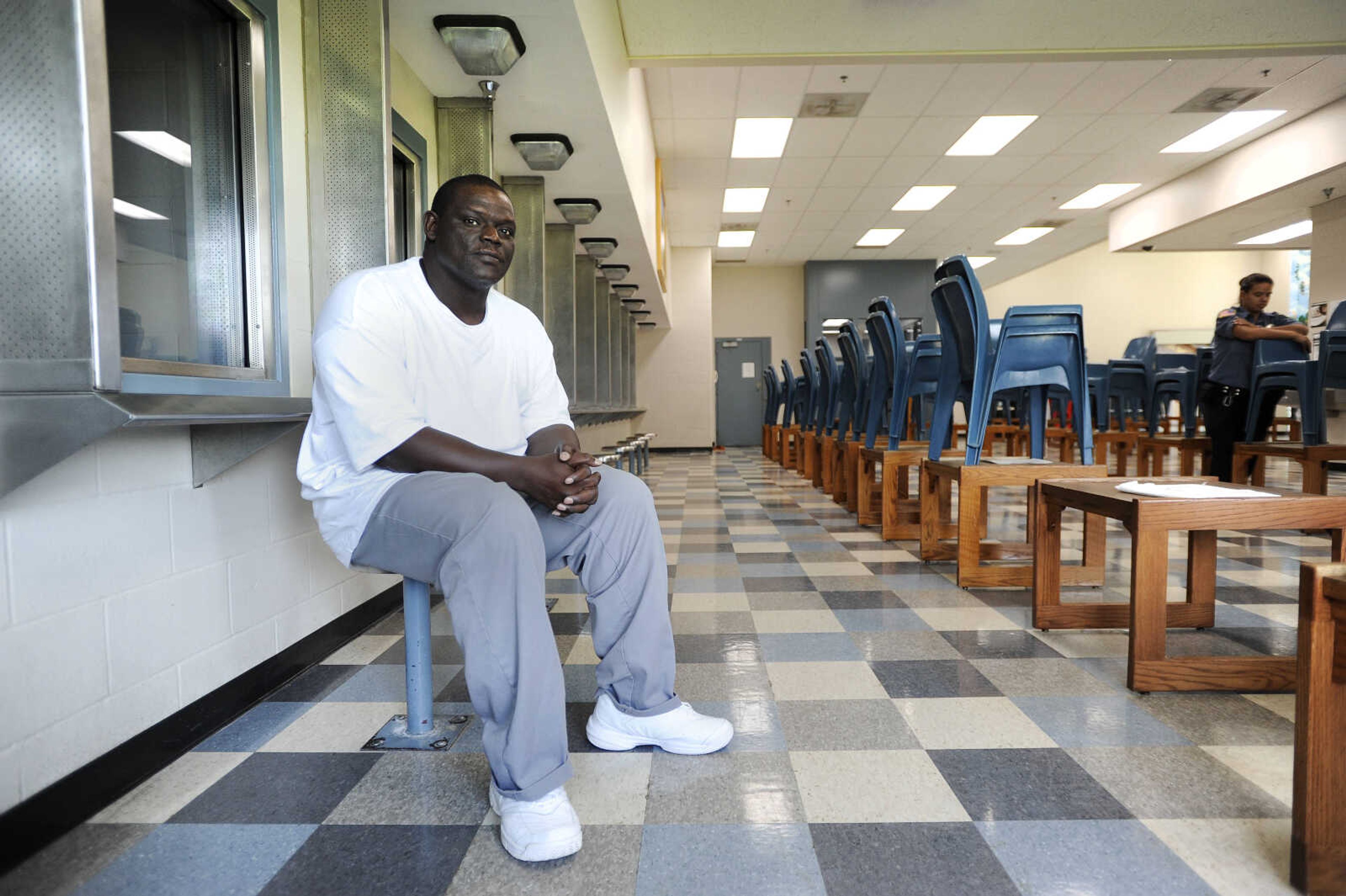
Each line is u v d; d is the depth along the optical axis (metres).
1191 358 6.40
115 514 1.33
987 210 10.68
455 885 1.04
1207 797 1.25
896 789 1.29
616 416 9.01
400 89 3.12
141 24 1.63
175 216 1.74
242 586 1.70
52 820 1.17
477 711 1.16
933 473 3.20
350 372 1.28
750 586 2.85
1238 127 7.75
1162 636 1.70
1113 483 2.11
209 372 1.72
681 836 1.16
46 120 1.08
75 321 1.09
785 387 9.33
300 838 1.17
